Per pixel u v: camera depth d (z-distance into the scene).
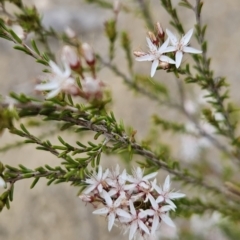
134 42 0.65
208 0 0.67
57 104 0.22
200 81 0.28
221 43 0.64
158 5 0.66
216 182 0.44
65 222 0.61
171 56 0.25
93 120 0.22
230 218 0.34
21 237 0.62
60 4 0.73
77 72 0.21
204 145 0.44
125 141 0.24
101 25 0.70
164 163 0.28
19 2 0.30
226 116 0.30
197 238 0.46
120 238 0.59
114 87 0.65
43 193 0.63
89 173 0.24
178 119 0.61
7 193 0.23
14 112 0.20
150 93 0.37
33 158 0.64
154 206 0.23
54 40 0.60
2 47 0.74
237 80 0.61
